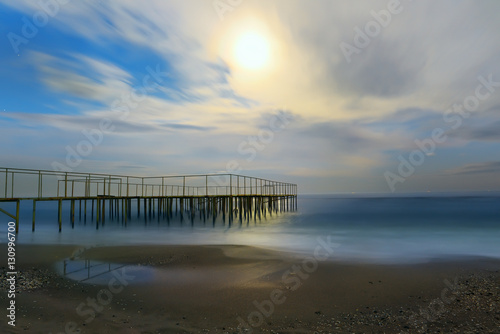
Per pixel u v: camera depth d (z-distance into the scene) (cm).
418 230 2695
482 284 969
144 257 1329
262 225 3147
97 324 655
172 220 3653
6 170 2127
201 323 671
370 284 957
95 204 7325
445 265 1221
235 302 795
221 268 1147
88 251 1462
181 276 1034
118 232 2456
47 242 1819
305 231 2617
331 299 823
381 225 3133
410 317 713
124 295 841
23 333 600
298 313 729
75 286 920
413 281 992
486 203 8319
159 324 662
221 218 3988
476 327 660
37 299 799
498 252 1573
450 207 6606
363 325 669
